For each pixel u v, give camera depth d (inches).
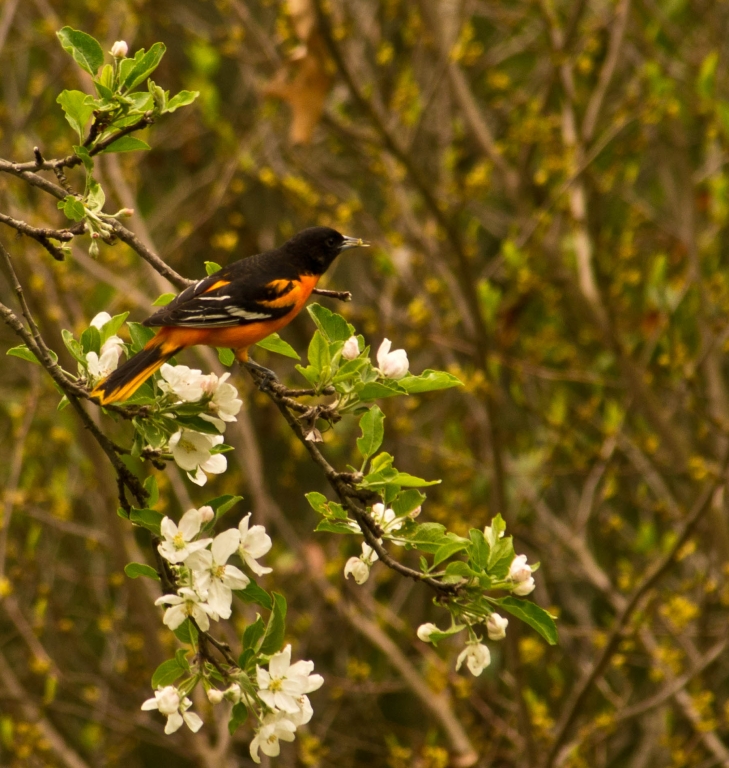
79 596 634.2
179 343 245.4
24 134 568.7
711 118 497.7
